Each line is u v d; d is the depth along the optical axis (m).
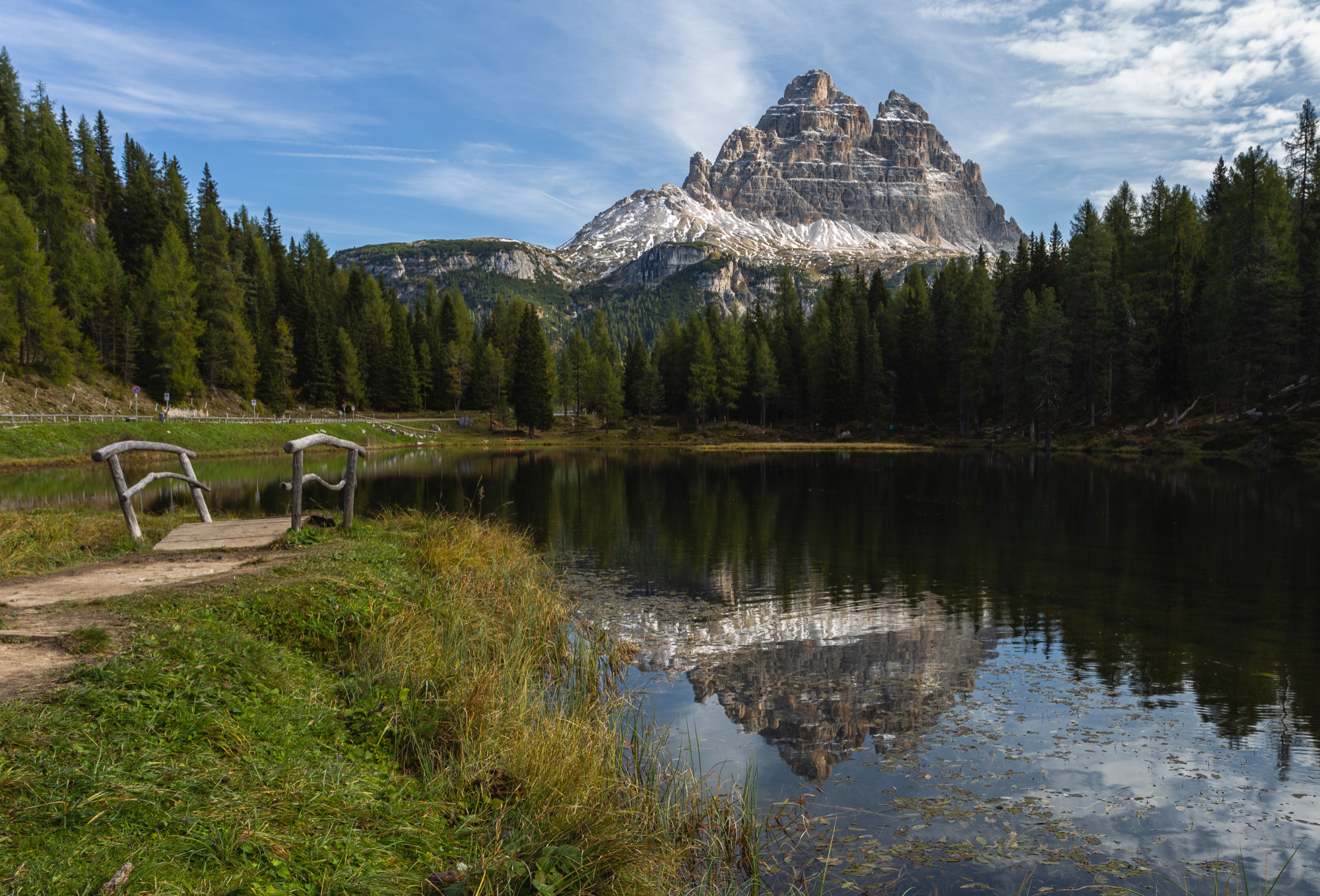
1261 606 12.42
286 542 10.82
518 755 5.50
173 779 3.76
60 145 79.12
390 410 107.44
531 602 10.69
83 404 62.84
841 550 18.16
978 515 24.59
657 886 4.43
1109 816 5.75
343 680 6.38
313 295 113.12
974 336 79.94
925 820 5.67
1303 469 40.62
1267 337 48.59
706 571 15.58
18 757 3.53
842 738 7.26
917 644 10.43
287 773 4.26
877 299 114.31
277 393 90.19
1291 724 7.53
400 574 9.77
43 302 60.84
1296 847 5.32
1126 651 10.03
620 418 109.19
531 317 96.81
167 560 9.71
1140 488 32.66
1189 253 71.00
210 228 99.44
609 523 23.06
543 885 3.76
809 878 4.88
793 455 69.94
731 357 101.62
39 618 6.16
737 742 7.18
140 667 4.91
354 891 3.37
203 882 3.03
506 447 83.25
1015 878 4.91
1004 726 7.55
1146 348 64.00
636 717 7.73
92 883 2.81
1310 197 60.75
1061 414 73.25
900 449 77.31
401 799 4.57
